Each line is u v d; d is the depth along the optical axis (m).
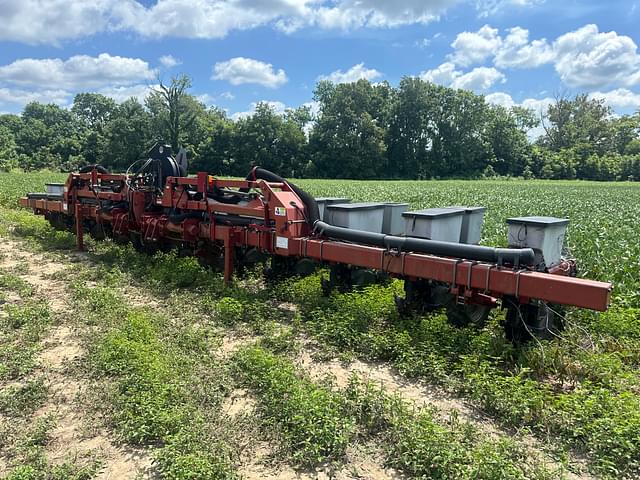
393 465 3.59
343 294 7.02
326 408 3.95
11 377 4.92
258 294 7.57
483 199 25.78
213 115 108.88
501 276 5.03
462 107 92.75
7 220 16.25
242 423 4.07
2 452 3.69
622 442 3.62
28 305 6.98
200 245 9.28
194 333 5.95
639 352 5.62
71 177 12.27
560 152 97.19
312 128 92.81
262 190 7.59
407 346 5.35
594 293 4.41
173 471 3.29
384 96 101.12
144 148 81.25
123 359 5.00
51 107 134.00
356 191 32.81
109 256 10.55
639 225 14.10
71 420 4.15
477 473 3.30
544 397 4.36
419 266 5.71
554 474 3.38
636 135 108.69
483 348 5.21
